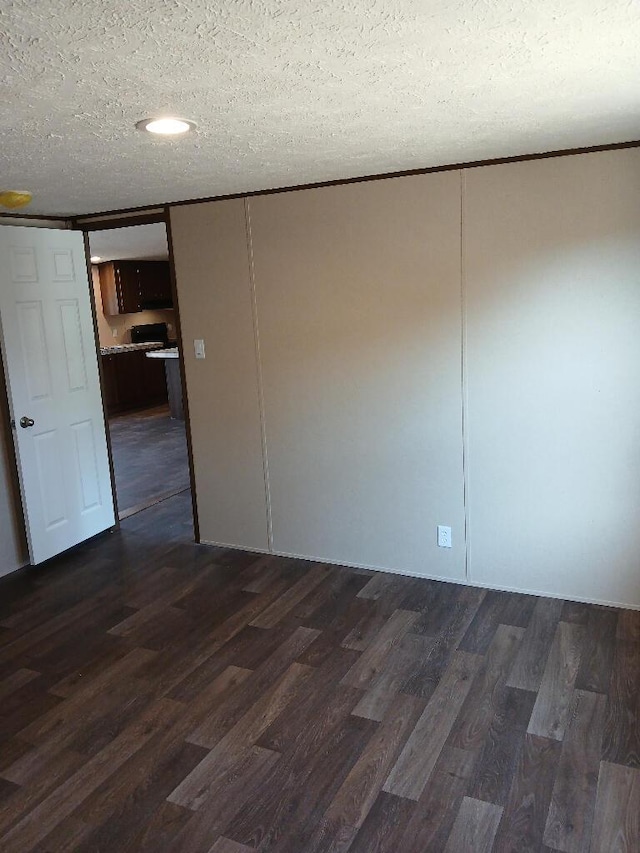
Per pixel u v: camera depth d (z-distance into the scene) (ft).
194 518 14.20
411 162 9.95
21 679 9.45
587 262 9.84
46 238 13.05
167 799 7.11
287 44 4.93
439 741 7.82
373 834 6.56
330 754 7.69
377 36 4.86
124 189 10.75
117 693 9.03
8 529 13.05
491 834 6.50
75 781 7.42
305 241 11.72
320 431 12.39
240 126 7.22
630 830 6.48
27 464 12.82
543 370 10.41
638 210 9.41
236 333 12.72
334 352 11.92
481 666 9.29
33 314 12.85
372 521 12.31
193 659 9.79
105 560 13.58
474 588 11.61
